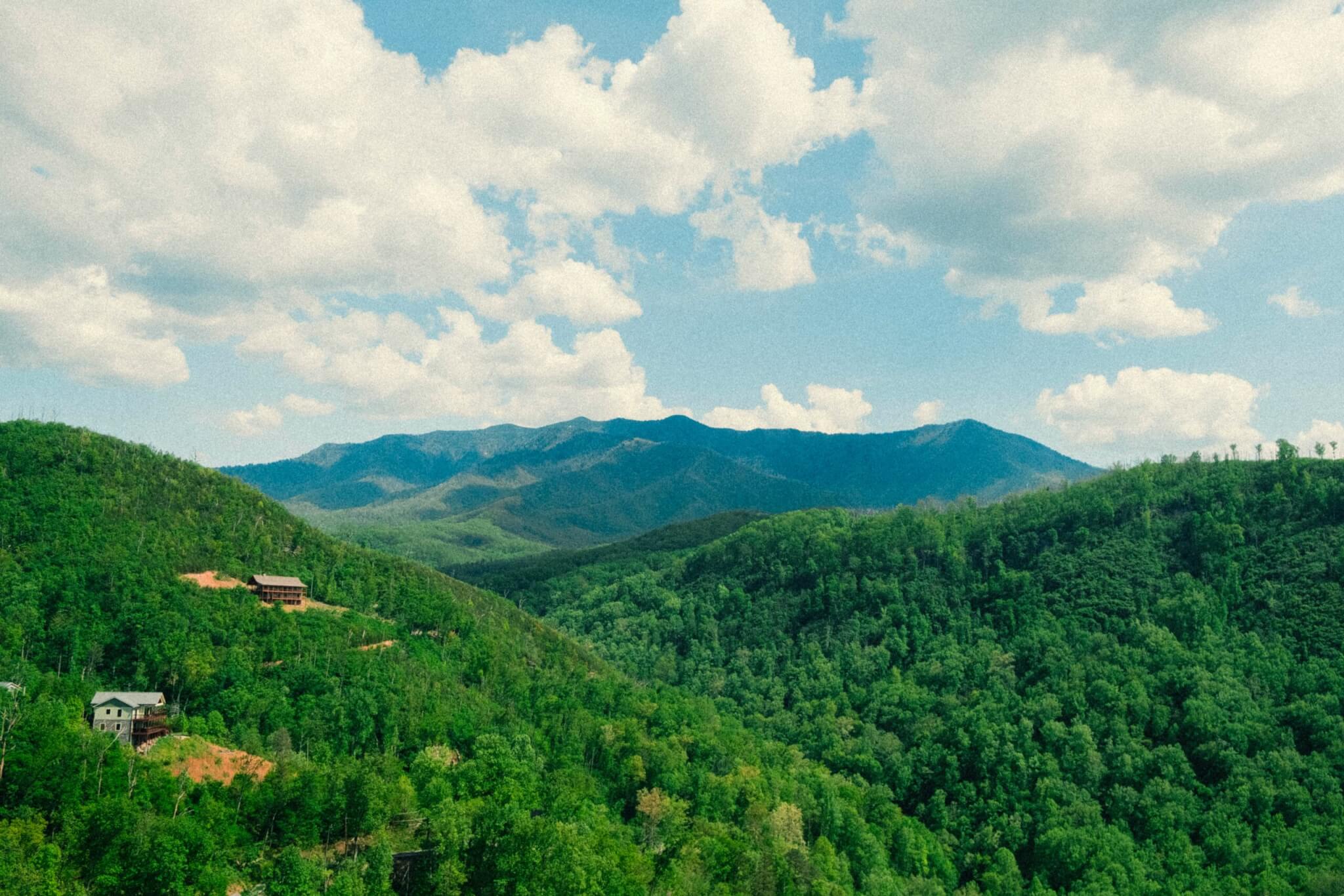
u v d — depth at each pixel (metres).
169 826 107.19
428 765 156.25
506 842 123.12
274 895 105.69
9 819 106.50
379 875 115.38
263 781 130.50
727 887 144.50
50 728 119.62
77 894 98.62
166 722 161.00
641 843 167.88
